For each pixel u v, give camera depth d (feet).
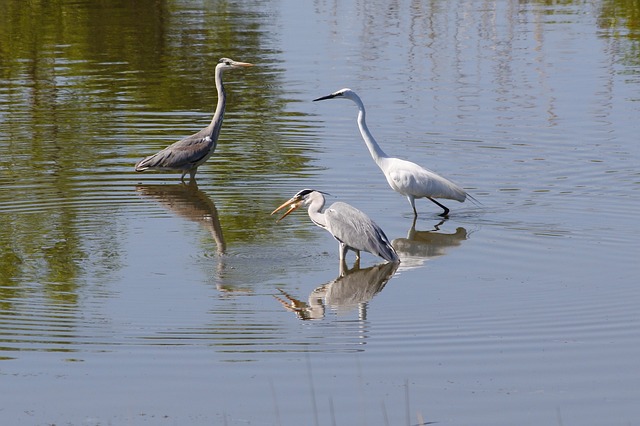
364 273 46.42
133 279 44.93
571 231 52.19
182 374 35.06
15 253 48.29
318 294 43.52
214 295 43.14
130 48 99.71
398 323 39.93
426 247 50.37
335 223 48.14
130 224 53.57
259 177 62.39
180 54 97.30
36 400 33.12
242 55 96.99
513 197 58.03
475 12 124.77
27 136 70.33
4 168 62.95
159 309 41.16
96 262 47.21
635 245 49.90
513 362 36.11
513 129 71.87
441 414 32.37
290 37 106.32
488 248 49.96
